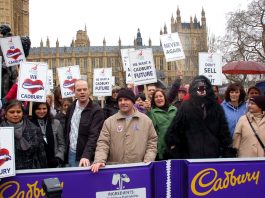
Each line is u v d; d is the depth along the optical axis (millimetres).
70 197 5859
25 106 7984
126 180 5996
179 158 6629
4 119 6445
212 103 6547
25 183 5738
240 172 6289
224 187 6223
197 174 6102
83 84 6941
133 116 6293
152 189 6070
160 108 7527
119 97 6281
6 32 10398
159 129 7332
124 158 6215
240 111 7910
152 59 8789
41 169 5789
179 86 9930
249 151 6934
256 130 6949
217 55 9555
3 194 5680
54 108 11180
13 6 72188
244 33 49094
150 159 6141
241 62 13516
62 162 7277
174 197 6094
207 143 6434
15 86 8523
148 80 8781
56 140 7352
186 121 6512
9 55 9516
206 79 6609
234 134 7125
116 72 116562
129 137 6230
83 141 6844
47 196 4918
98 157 6098
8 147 5422
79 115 7012
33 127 6395
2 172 5359
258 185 6375
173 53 10695
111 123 6332
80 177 5891
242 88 7953
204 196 6129
